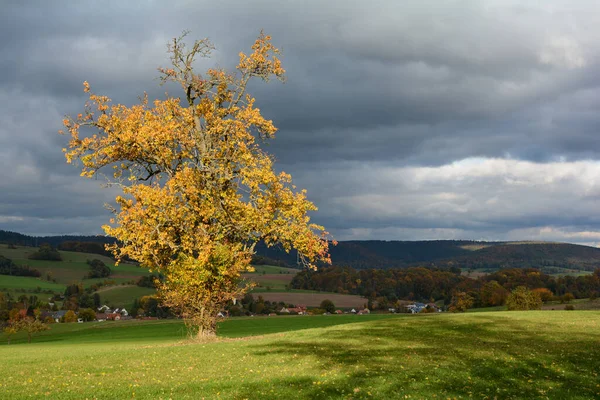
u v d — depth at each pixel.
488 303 143.12
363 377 22.58
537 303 103.75
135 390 20.86
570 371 24.28
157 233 41.50
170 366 26.27
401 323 44.94
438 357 27.30
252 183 42.47
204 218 41.94
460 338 34.59
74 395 20.05
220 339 42.31
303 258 43.22
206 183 44.09
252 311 146.50
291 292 175.12
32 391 20.73
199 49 46.72
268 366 25.41
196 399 19.45
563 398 19.98
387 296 168.38
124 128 43.44
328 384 21.44
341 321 78.56
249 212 41.41
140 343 48.56
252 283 44.47
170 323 97.94
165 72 46.44
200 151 45.31
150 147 43.56
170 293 42.03
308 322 77.44
